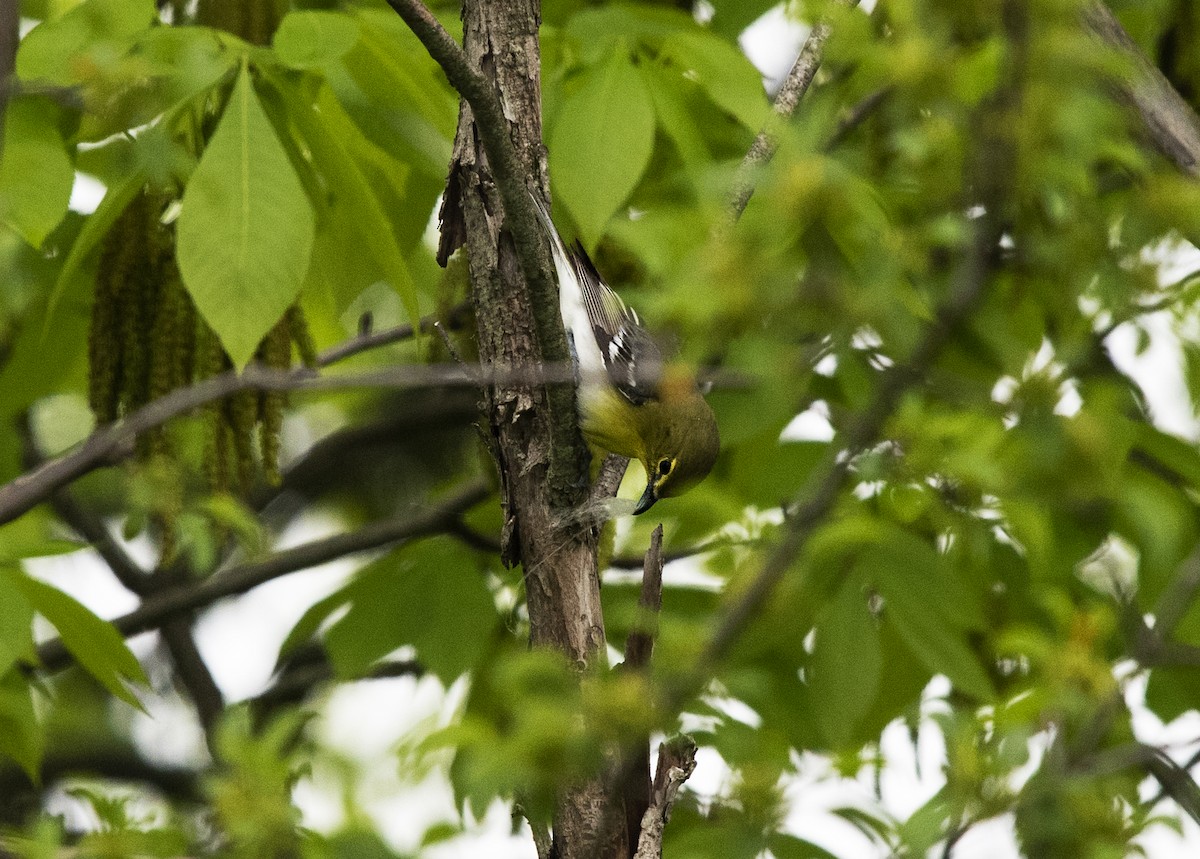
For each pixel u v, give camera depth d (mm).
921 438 6516
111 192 9492
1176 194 5859
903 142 5785
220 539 10531
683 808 8719
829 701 9953
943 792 6516
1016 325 10422
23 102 9203
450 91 11188
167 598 13586
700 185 6629
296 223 8492
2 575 9117
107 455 11406
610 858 7027
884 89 7840
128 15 9203
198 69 8773
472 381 7715
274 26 11125
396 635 11367
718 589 11219
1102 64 5574
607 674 7004
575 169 9688
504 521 7898
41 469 11383
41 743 10047
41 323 11883
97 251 11867
